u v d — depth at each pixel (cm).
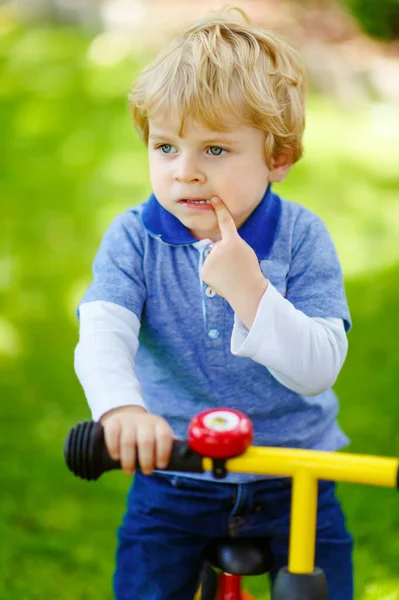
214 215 192
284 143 204
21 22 1109
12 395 434
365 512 341
